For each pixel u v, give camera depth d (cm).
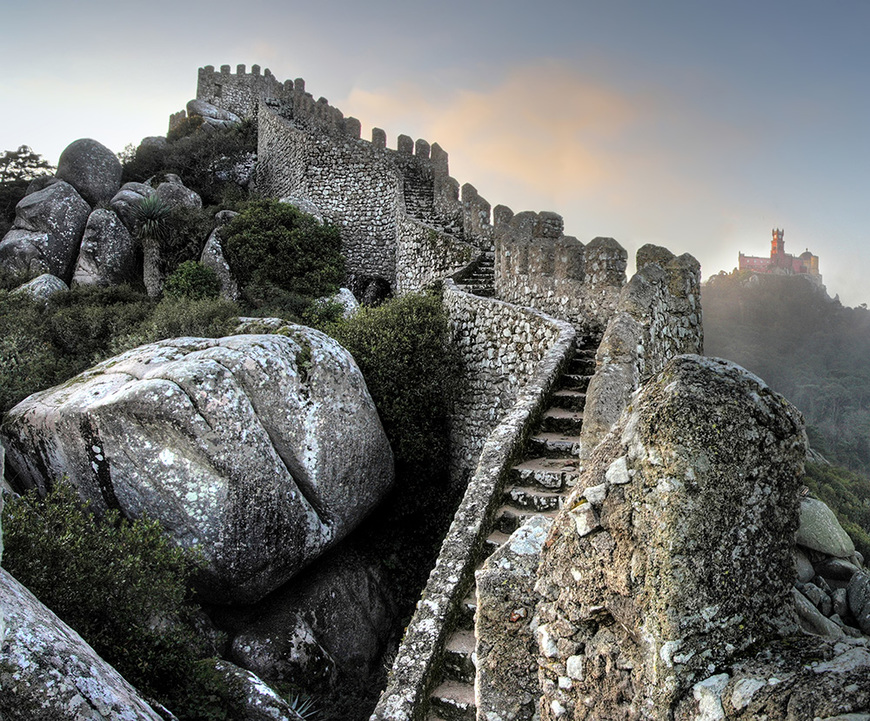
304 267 1889
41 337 1344
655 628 241
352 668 959
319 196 2222
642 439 254
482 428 1073
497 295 1227
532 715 319
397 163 2212
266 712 673
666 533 240
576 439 750
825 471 1447
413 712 479
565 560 279
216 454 804
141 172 2808
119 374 911
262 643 867
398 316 1197
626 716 254
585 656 270
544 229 1291
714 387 251
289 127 2427
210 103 3684
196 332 1274
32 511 671
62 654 457
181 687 655
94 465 834
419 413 1127
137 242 2172
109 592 638
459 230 1739
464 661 529
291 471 909
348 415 974
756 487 253
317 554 933
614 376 588
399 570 1095
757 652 244
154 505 814
